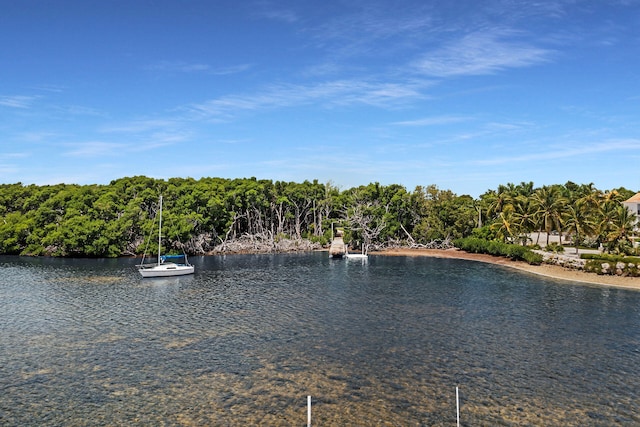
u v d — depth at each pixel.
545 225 122.06
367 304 66.12
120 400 34.09
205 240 139.62
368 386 36.75
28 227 128.00
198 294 73.50
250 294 73.62
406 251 147.75
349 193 172.75
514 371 40.00
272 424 30.61
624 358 43.25
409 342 47.84
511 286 81.94
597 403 33.97
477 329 52.81
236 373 39.22
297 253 143.38
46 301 67.19
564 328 53.31
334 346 46.41
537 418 31.69
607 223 111.94
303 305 65.31
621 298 70.75
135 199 133.75
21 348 45.53
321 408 32.91
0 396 34.69
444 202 157.00
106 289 77.62
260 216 159.25
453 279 90.50
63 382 37.28
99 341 47.88
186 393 35.28
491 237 141.25
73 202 130.38
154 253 123.69
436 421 31.19
